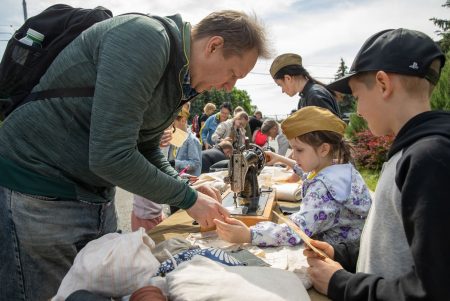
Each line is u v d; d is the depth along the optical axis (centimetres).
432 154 81
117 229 176
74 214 143
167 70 134
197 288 98
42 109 133
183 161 368
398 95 100
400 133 97
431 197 78
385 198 96
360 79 107
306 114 173
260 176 303
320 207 156
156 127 156
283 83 314
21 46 138
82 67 130
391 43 101
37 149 136
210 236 174
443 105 703
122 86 114
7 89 141
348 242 153
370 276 99
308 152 174
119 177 120
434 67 100
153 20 128
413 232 81
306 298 105
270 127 632
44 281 142
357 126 886
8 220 135
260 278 107
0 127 142
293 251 152
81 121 133
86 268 105
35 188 135
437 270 76
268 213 195
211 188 197
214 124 794
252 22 144
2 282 137
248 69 150
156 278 109
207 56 141
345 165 170
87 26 142
